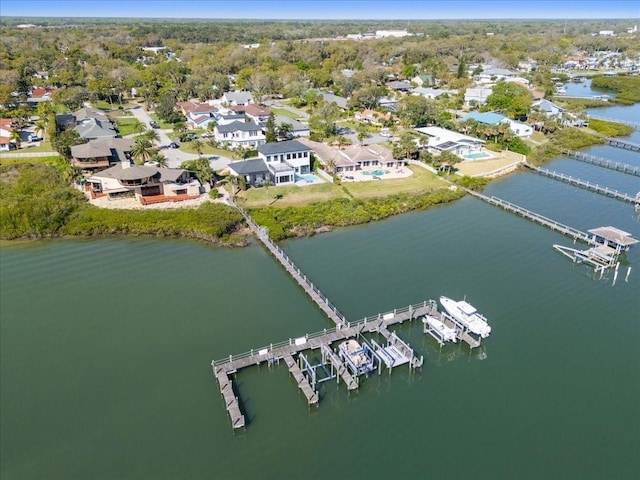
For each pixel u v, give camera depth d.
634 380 44.06
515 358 47.00
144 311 52.91
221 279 59.59
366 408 41.09
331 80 193.12
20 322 50.84
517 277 61.09
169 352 46.59
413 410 40.94
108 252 66.38
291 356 45.47
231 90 183.62
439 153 103.31
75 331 49.53
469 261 64.88
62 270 61.53
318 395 42.00
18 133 108.88
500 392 42.81
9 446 36.56
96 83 158.62
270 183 86.44
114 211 73.19
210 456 36.16
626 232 73.12
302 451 36.84
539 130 131.38
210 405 40.69
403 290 57.50
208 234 68.94
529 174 101.75
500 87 151.38
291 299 55.56
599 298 56.75
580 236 71.06
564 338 49.69
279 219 72.81
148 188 79.12
